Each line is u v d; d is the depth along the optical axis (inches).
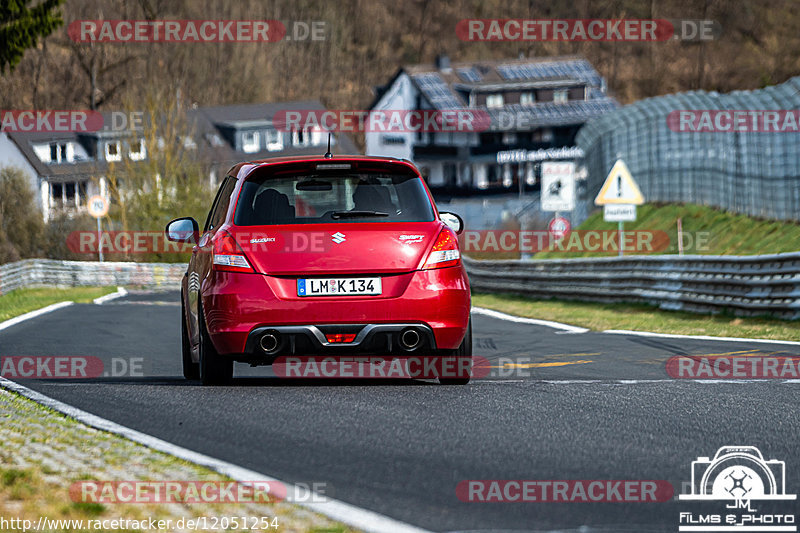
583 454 768.9
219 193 1274.6
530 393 1080.8
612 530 572.4
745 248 3624.5
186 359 1285.7
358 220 1093.1
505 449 786.8
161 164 7327.8
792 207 3567.9
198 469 717.9
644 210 4781.0
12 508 609.6
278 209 1099.9
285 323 1062.4
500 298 3627.0
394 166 1128.8
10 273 4503.0
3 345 1788.9
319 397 1047.0
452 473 707.4
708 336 1795.0
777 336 1742.1
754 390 1110.4
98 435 855.1
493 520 591.2
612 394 1077.1
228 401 1029.8
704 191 4288.9
